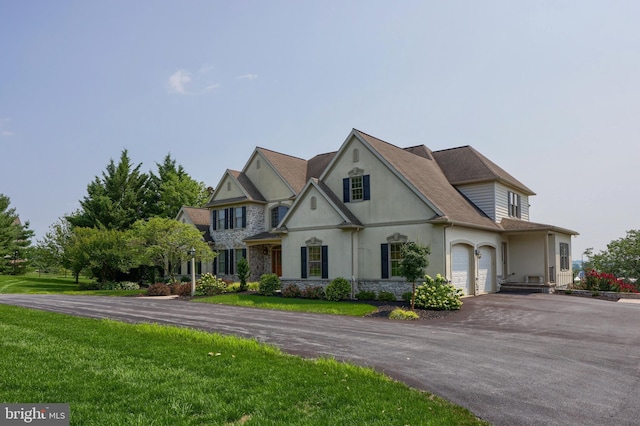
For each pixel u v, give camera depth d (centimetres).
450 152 3062
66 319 1442
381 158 2322
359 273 2361
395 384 736
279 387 695
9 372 759
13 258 5512
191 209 3909
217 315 1670
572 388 741
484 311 1742
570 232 2853
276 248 3384
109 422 555
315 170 3488
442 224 2106
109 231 3969
